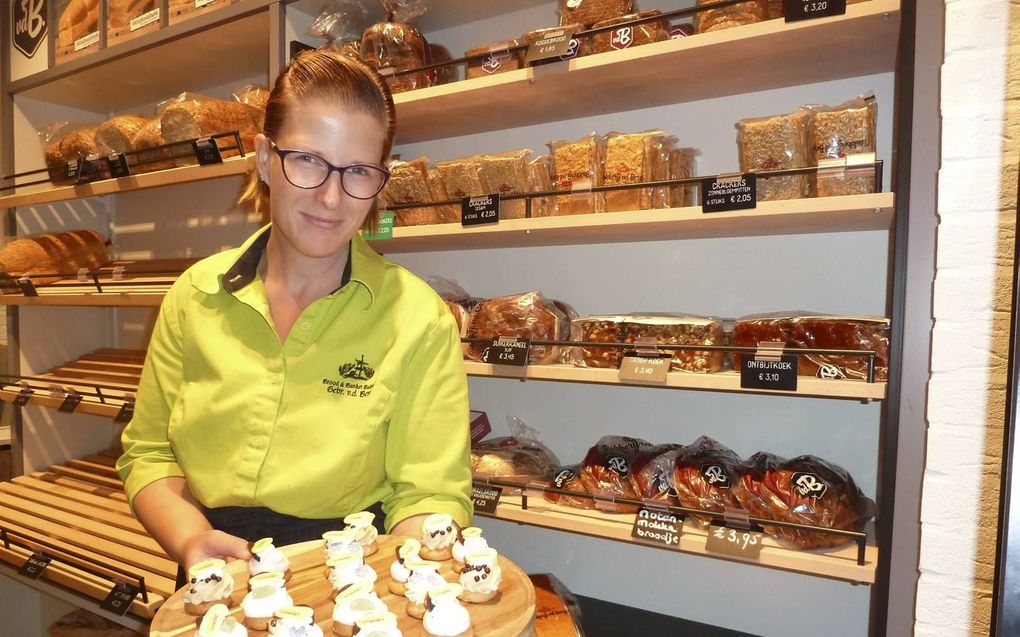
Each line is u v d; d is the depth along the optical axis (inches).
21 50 106.5
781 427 68.5
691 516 60.5
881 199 49.3
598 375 60.6
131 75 99.7
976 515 47.9
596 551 78.8
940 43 46.6
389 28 73.7
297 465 42.1
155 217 112.9
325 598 34.4
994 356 47.6
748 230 64.8
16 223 107.0
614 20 63.1
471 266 86.3
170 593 68.8
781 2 56.3
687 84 65.9
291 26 77.0
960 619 48.2
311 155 37.6
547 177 68.7
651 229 64.2
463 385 46.3
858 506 56.8
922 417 47.4
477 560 34.4
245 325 44.0
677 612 73.8
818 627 66.7
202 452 44.1
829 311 65.8
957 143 48.9
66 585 76.9
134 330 116.1
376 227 48.3
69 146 92.5
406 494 43.5
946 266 48.9
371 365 43.7
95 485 99.9
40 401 94.0
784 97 67.1
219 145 77.7
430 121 79.0
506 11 80.4
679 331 59.7
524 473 70.4
